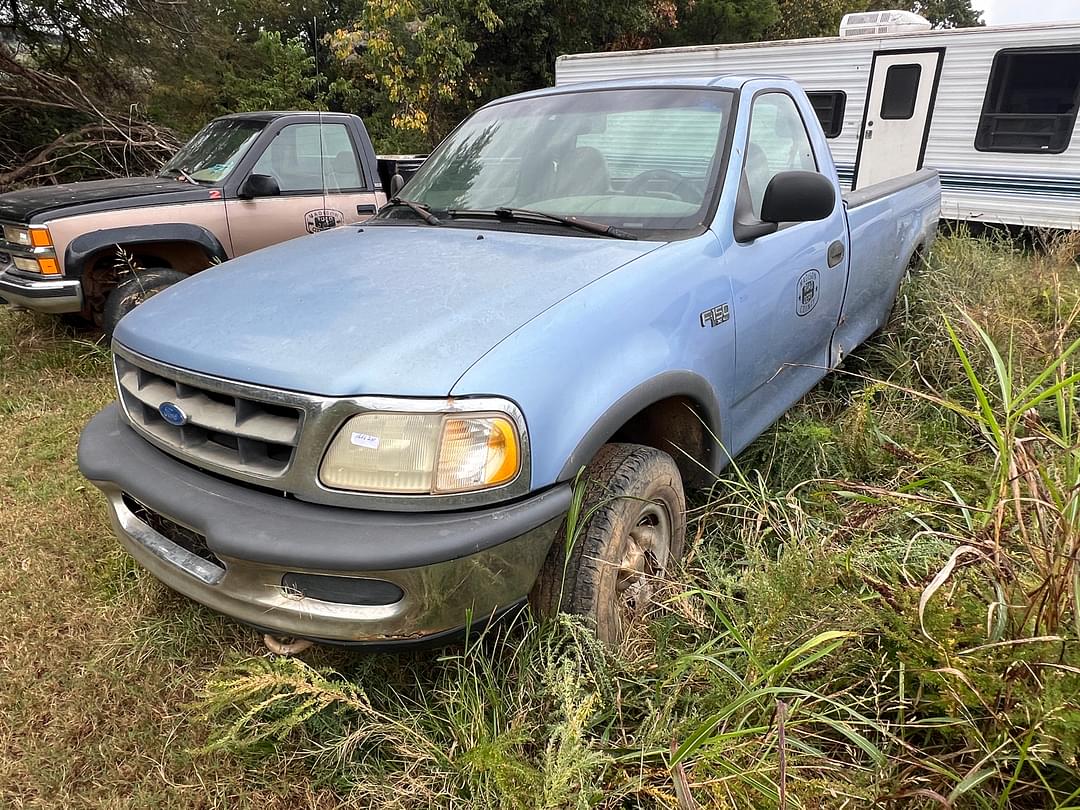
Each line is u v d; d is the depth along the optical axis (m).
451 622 1.80
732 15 19.97
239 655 2.32
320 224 5.96
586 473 2.14
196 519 1.87
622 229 2.63
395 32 15.07
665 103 3.03
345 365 1.80
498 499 1.79
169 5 11.80
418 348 1.84
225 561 1.85
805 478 3.09
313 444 1.77
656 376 2.19
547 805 1.52
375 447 1.74
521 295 2.09
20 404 4.46
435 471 1.74
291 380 1.80
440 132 16.98
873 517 2.31
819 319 3.44
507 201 2.99
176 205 5.21
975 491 2.44
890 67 9.62
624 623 2.21
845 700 1.91
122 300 4.88
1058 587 1.72
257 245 5.63
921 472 2.61
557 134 3.12
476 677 1.95
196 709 2.11
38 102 9.72
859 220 3.82
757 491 2.73
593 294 2.12
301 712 2.05
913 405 3.48
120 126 9.84
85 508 3.25
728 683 1.91
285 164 5.80
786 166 3.30
